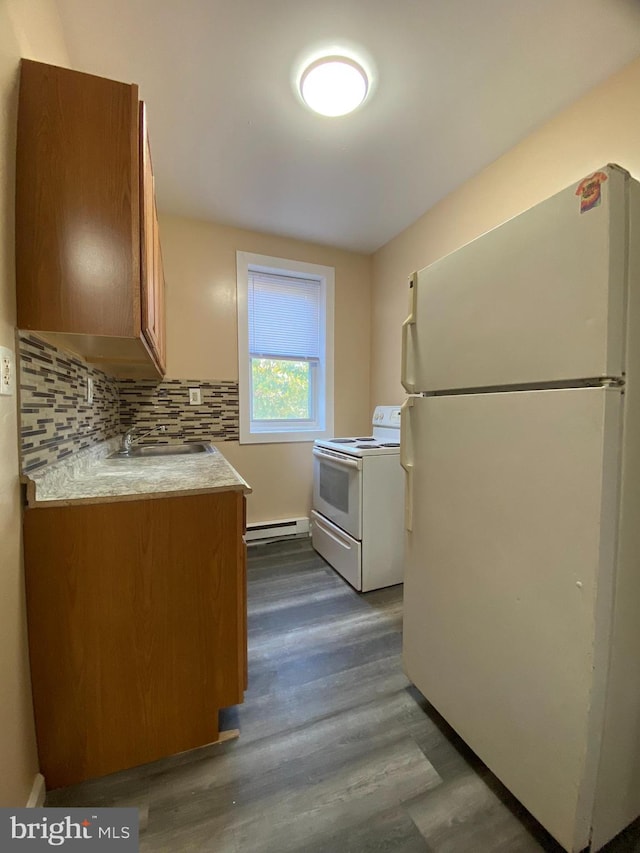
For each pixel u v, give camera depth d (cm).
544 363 85
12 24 91
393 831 96
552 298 83
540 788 88
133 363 172
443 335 116
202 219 269
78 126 98
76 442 145
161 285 204
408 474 134
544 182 180
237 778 110
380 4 124
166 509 112
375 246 314
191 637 116
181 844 93
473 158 203
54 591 102
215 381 281
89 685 107
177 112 170
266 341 304
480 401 102
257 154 199
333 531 253
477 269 103
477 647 105
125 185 102
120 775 110
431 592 124
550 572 84
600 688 79
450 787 107
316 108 165
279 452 306
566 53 142
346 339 326
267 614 198
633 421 78
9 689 87
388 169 212
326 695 142
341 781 109
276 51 141
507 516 95
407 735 125
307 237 297
